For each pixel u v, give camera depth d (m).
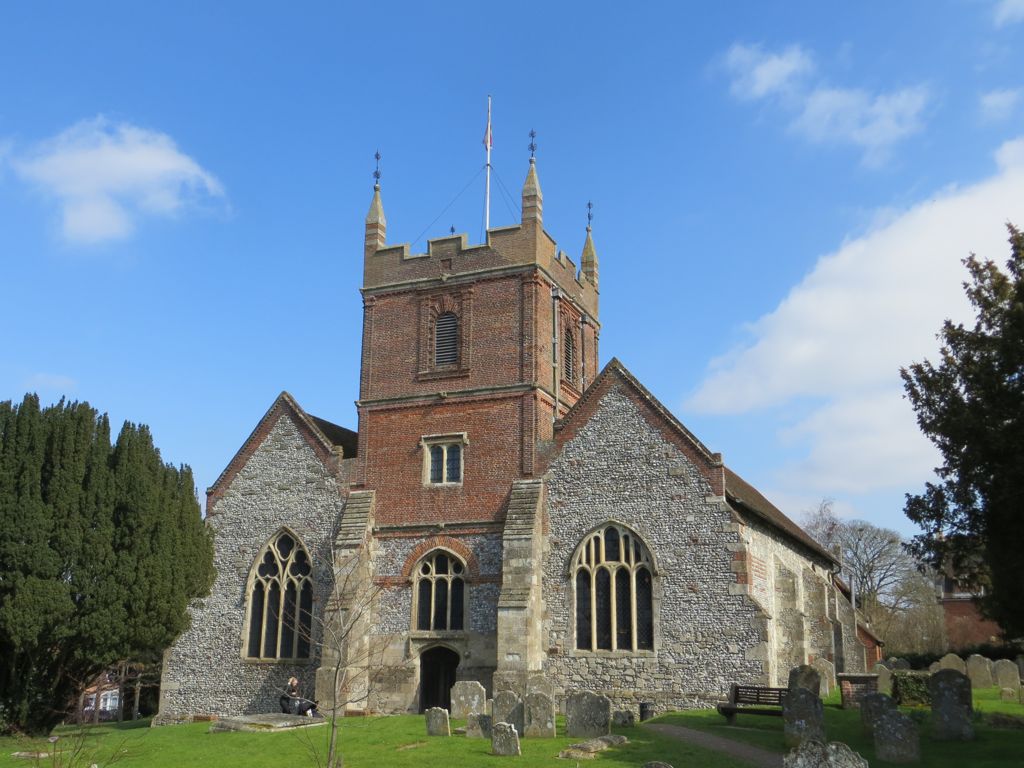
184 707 43.91
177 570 36.56
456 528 41.41
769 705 33.69
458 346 43.69
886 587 96.31
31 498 33.53
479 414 42.50
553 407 43.31
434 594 41.16
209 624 44.66
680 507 38.47
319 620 41.03
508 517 39.84
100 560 34.28
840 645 50.34
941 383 25.41
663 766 20.02
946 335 25.91
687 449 38.94
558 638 38.75
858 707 34.31
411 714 39.19
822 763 18.89
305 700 39.78
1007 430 23.66
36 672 34.78
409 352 44.62
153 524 36.12
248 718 36.66
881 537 97.00
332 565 43.00
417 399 43.69
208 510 46.12
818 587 47.94
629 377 40.56
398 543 42.25
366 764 25.86
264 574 44.62
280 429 46.06
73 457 34.59
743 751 25.92
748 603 36.62
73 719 43.53
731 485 43.03
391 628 41.25
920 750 24.47
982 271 25.80
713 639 36.78
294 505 44.72
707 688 36.38
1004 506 23.52
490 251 44.06
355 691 39.94
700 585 37.44
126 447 36.12
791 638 41.56
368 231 46.97
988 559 24.70
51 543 33.78
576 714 29.42
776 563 43.16
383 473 43.50
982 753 24.17
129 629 34.53
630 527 38.91
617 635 38.16
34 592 32.59
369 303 45.94
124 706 65.50
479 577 40.47
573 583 39.06
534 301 42.84
